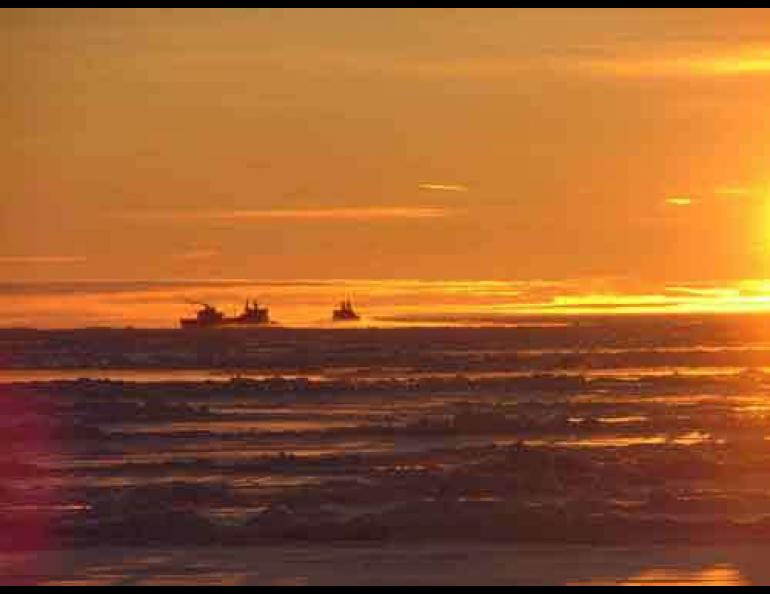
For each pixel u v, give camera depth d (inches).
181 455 5477.4
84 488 4714.6
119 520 4109.3
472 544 3966.5
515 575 3688.5
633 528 4060.0
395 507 4308.6
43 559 3838.6
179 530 4052.7
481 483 4601.4
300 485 4734.3
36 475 5004.9
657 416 6505.9
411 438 5895.7
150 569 3752.5
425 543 3976.4
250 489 4672.7
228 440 5851.4
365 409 7017.7
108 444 5757.9
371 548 3939.5
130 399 7426.2
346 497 4510.3
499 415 6368.1
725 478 4781.0
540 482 4601.4
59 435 5954.7
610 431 6023.6
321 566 3767.2
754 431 6013.8
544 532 4037.9
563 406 6968.5
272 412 6889.8
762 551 3895.2
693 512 4288.9
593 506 4311.0
